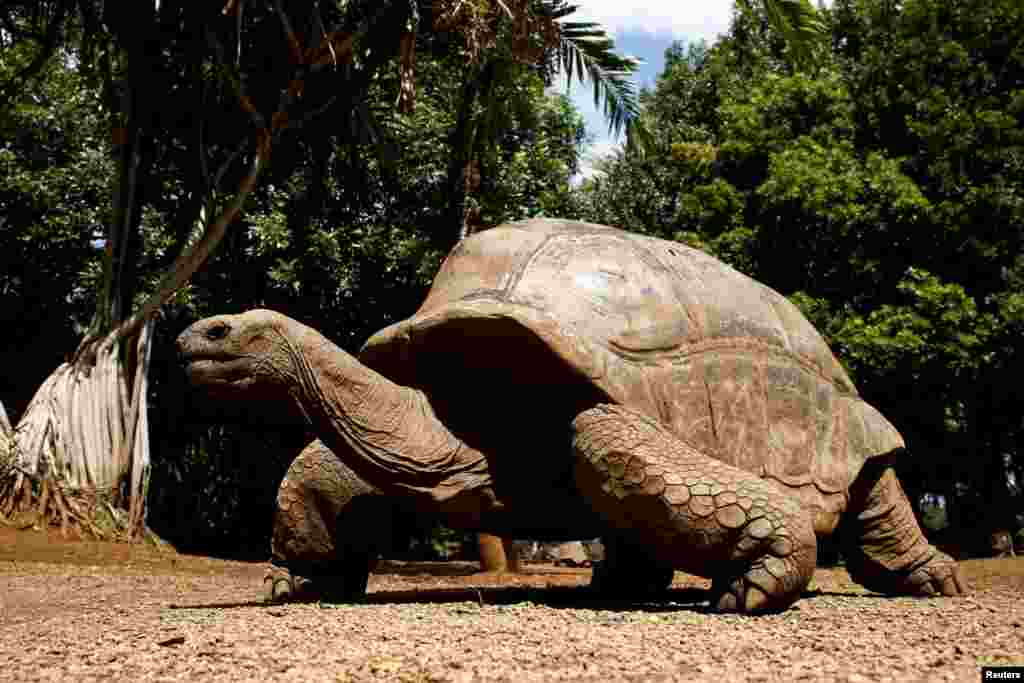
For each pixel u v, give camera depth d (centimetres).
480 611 475
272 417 517
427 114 1609
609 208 2098
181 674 300
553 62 1216
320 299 1677
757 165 1889
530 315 486
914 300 1611
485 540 1255
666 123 2289
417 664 310
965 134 1574
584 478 477
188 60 1329
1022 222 1547
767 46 2262
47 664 327
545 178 1719
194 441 1884
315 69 1171
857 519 630
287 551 552
